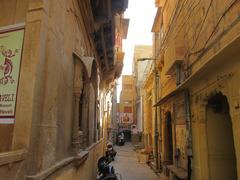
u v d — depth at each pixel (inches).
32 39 108.9
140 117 1125.7
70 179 162.1
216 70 212.4
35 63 106.0
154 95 588.4
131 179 436.1
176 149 355.6
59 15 136.3
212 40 219.3
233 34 179.2
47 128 116.3
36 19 110.7
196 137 265.9
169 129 453.4
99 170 336.2
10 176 88.0
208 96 236.8
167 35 393.4
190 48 288.5
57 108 134.6
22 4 118.8
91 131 295.7
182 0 319.6
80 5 205.8
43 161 111.0
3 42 115.3
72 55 177.2
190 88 289.3
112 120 1190.3
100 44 348.5
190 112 290.4
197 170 258.1
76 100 181.5
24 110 102.0
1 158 81.0
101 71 470.6
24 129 100.0
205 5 239.8
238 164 171.9
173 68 342.0
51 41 121.0
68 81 163.9
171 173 382.9
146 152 684.1
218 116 253.8
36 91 105.5
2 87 108.6
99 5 265.6
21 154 93.7
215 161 248.5
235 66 178.9
